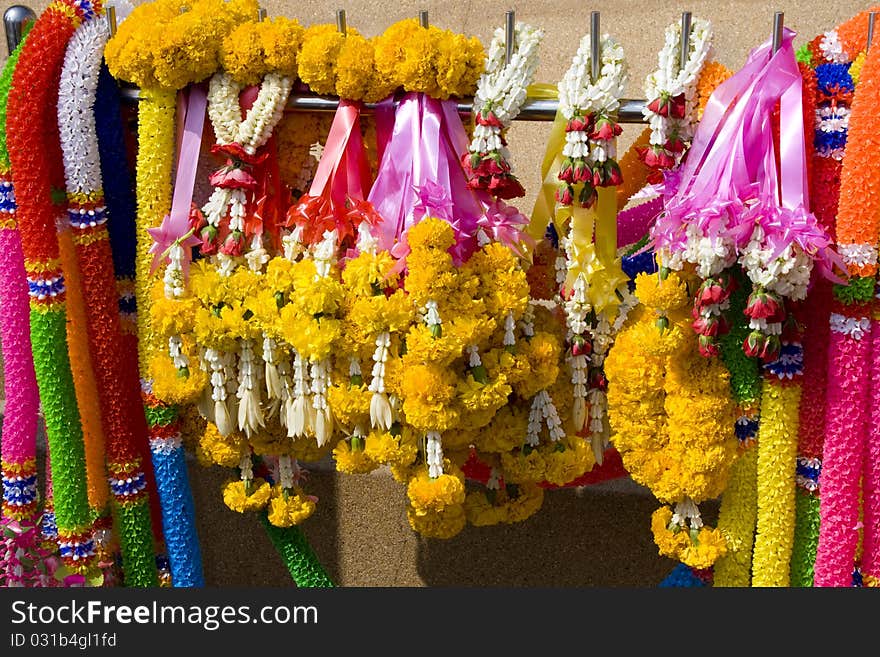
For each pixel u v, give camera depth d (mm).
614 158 1223
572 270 1273
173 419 1418
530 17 1737
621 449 1316
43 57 1301
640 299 1217
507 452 1353
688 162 1194
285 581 1952
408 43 1221
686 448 1264
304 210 1278
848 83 1181
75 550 1465
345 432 1345
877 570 1271
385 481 1859
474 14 1757
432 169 1248
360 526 1887
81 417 1481
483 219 1258
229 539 1970
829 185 1204
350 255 1288
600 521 1750
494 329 1254
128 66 1276
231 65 1264
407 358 1237
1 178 1359
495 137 1217
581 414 1321
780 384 1252
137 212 1354
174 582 1472
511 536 1804
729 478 1306
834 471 1230
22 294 1407
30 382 1447
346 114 1277
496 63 1224
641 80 1692
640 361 1255
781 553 1283
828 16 1613
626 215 1391
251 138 1280
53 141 1380
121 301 1443
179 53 1259
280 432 1424
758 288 1163
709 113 1178
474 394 1253
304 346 1250
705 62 1198
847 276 1173
